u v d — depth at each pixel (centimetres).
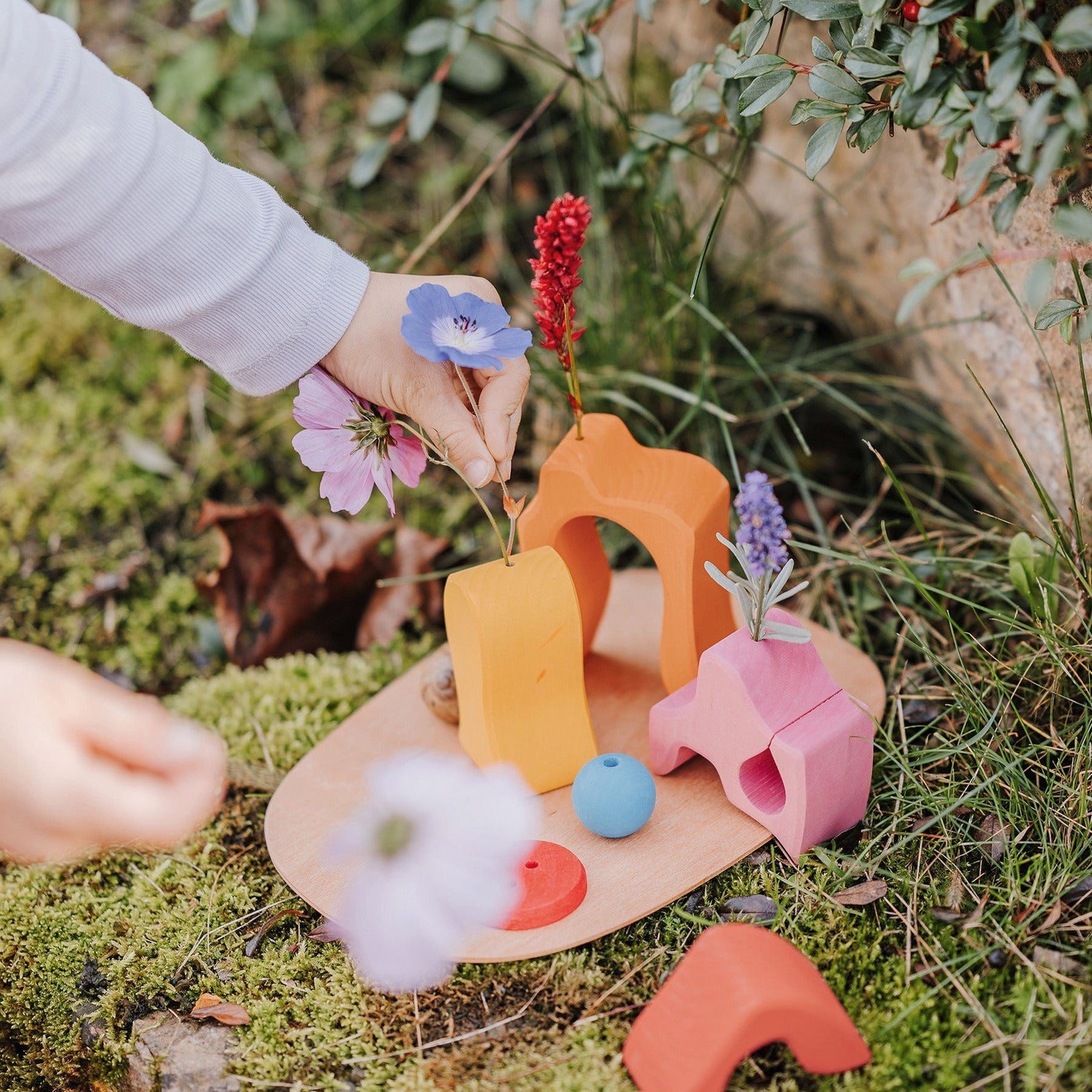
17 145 105
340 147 251
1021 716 125
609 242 196
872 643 153
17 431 208
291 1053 104
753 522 104
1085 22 93
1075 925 106
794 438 188
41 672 95
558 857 112
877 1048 98
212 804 130
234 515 161
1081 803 112
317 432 121
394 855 94
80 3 274
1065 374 132
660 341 183
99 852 129
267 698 150
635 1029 98
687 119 175
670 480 128
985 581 148
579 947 110
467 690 125
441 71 174
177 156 113
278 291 117
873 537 167
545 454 184
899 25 112
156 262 113
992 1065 96
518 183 240
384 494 123
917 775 125
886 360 182
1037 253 128
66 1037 112
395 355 118
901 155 153
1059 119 99
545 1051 101
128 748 98
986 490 161
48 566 183
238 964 113
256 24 265
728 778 119
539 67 232
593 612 144
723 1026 91
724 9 152
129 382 216
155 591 178
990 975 104
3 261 244
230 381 124
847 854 117
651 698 141
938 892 112
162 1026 109
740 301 198
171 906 122
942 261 152
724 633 135
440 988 108
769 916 111
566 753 125
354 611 169
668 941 110
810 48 158
